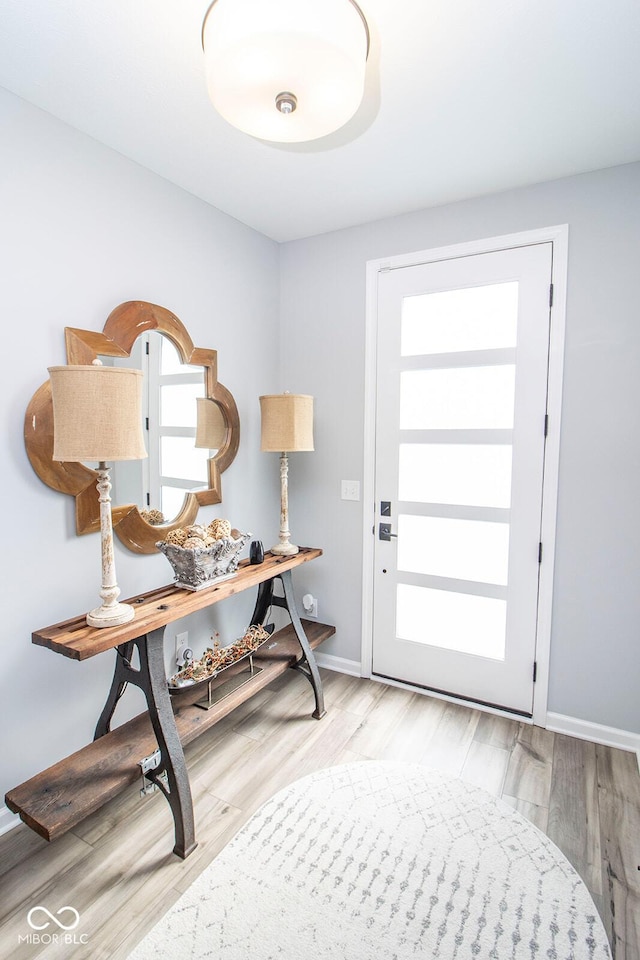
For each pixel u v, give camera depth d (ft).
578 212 6.95
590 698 7.28
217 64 3.48
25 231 5.36
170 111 5.51
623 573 6.97
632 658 6.98
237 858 5.18
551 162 6.61
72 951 4.24
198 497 7.85
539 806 5.93
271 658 7.76
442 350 8.09
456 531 8.18
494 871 5.03
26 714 5.61
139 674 5.36
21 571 5.49
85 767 5.12
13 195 5.24
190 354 7.52
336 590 9.46
